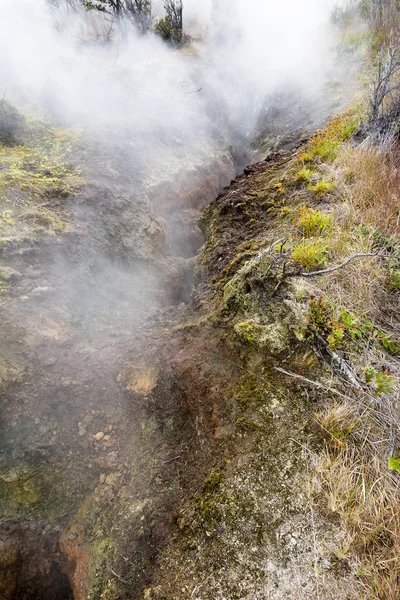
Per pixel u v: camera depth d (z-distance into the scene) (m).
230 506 1.75
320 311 2.26
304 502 1.67
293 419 1.98
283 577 1.49
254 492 1.76
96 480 2.55
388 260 2.47
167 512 2.07
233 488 1.80
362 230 2.72
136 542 2.02
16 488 2.53
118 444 2.59
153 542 1.97
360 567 1.44
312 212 3.11
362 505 1.55
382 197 2.94
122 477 2.45
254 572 1.53
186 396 2.54
